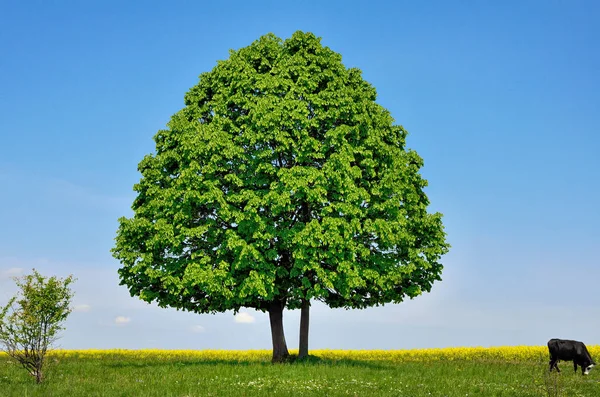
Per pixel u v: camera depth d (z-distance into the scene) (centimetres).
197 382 1936
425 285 2950
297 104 2634
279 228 2627
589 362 2473
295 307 3008
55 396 1678
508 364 2994
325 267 2678
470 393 1773
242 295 2517
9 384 1933
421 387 1881
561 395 1769
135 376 2111
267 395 1669
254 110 2611
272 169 2594
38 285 2027
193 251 2716
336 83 2727
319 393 1714
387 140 2922
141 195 2855
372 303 2880
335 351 4128
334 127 2703
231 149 2595
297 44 2808
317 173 2531
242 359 3444
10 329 1984
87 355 3688
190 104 2922
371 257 2695
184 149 2623
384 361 3181
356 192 2588
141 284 2789
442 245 2950
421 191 3050
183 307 2805
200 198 2545
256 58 2828
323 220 2523
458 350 3909
